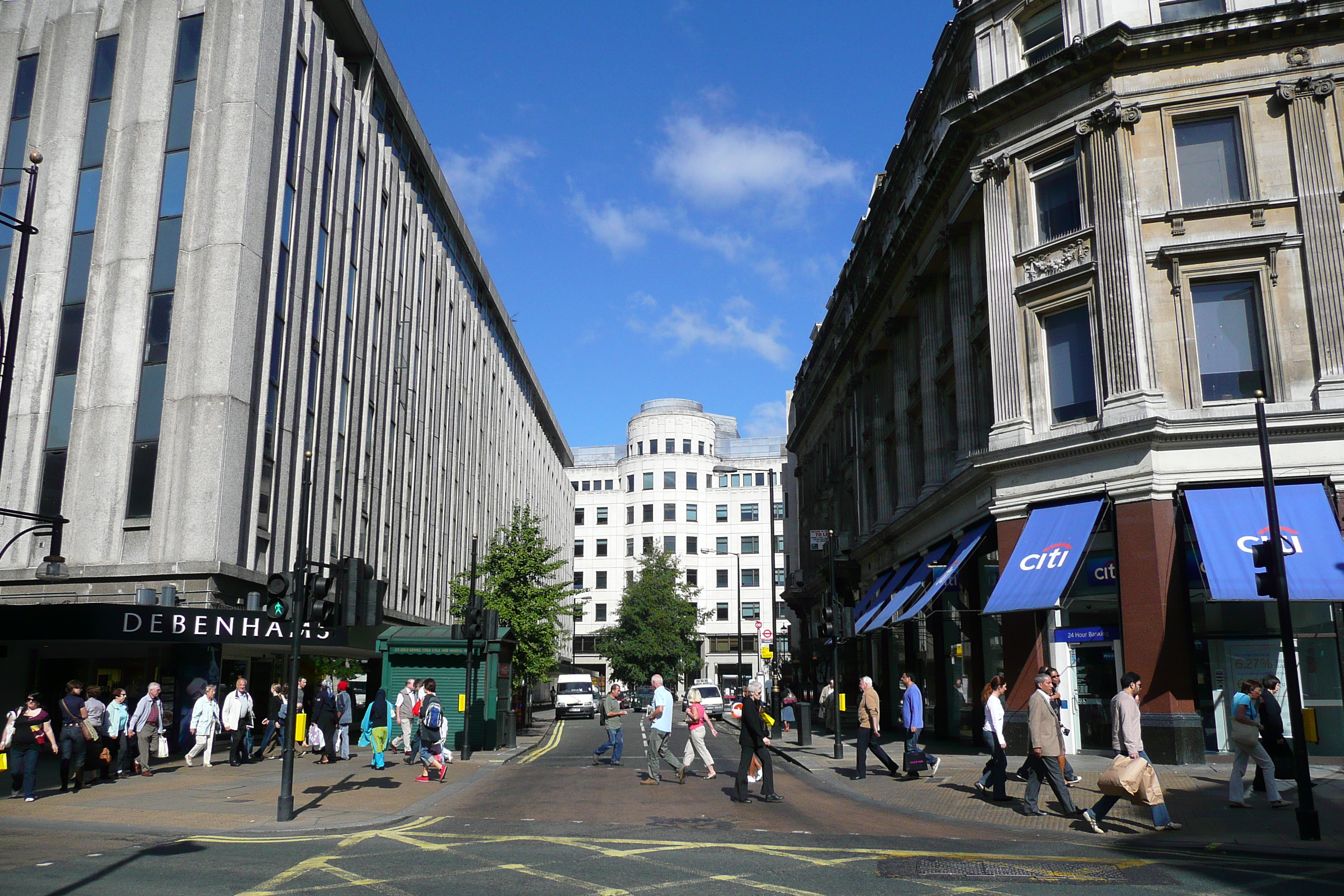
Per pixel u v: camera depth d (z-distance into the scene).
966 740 26.31
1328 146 20.05
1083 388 21.66
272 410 26.19
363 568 16.50
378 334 34.94
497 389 57.38
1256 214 20.30
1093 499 20.77
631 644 69.88
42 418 24.84
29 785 14.98
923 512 28.69
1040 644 21.02
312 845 11.16
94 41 27.17
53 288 25.59
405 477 37.53
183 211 25.09
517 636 35.91
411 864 9.92
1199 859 10.27
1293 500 18.83
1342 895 8.49
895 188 34.12
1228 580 17.78
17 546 24.20
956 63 26.89
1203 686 19.22
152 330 24.69
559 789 17.22
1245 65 20.77
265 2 26.05
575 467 104.94
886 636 34.66
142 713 18.88
